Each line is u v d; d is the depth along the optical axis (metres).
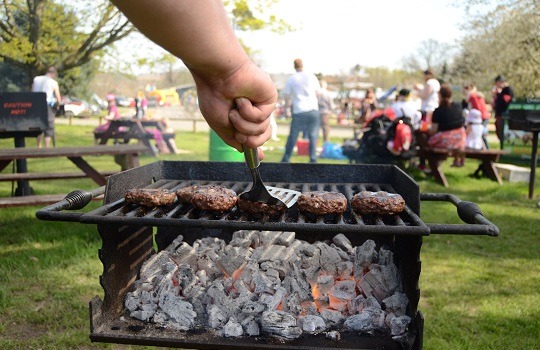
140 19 0.77
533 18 12.45
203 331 1.99
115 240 2.05
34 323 3.14
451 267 4.21
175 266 2.33
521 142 10.63
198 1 0.81
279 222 1.79
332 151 10.94
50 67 10.28
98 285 3.67
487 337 3.04
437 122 8.00
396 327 1.95
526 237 5.11
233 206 2.12
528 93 14.12
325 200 2.03
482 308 3.43
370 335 1.98
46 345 2.88
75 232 4.85
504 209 6.25
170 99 21.95
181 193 2.25
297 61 8.80
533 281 3.92
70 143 12.79
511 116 7.16
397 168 2.70
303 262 2.35
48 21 10.97
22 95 6.33
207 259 2.39
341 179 2.88
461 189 7.55
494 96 11.50
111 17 10.71
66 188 7.06
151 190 2.18
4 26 11.00
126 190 2.37
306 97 8.83
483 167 8.59
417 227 1.70
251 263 2.31
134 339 1.89
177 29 0.81
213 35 0.86
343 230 1.73
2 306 3.31
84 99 29.16
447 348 2.89
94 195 2.22
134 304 2.14
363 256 2.33
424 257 4.46
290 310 2.11
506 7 12.84
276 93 1.13
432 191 7.38
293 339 1.93
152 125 11.23
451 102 7.98
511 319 3.29
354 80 31.16
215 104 1.08
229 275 2.30
